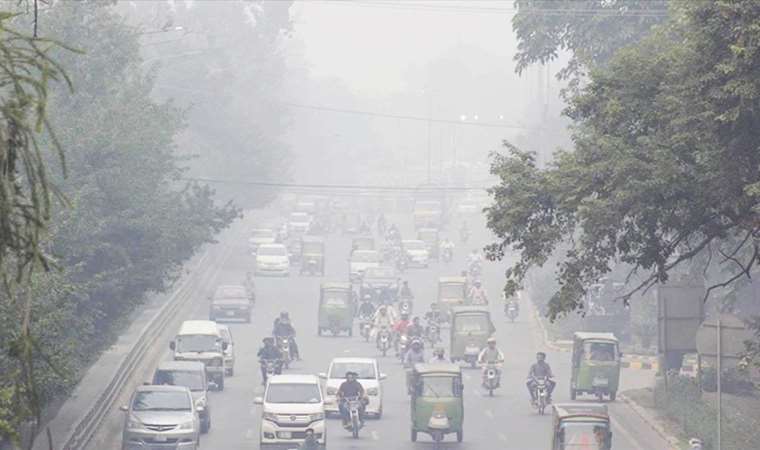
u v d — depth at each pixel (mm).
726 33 49375
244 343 148875
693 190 51531
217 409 106688
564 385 122938
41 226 17516
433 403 89312
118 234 93188
